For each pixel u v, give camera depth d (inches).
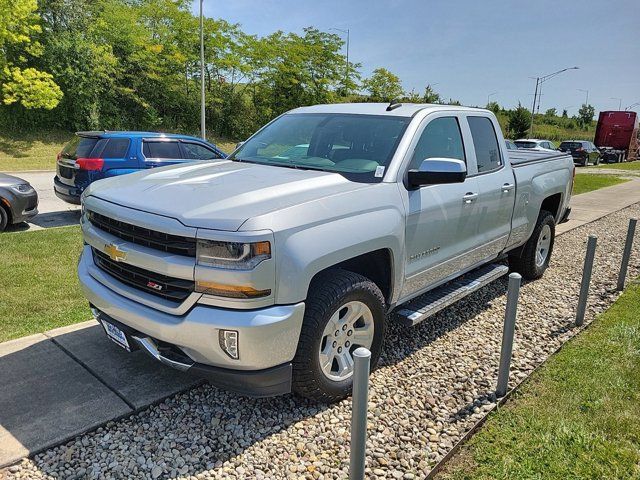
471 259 187.0
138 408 128.3
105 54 1103.6
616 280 258.2
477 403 138.8
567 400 139.0
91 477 106.0
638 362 162.1
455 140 177.6
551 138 2571.4
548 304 219.9
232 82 1456.7
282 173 146.3
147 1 1341.0
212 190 127.8
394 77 1670.8
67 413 124.6
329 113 178.1
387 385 147.2
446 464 114.0
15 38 877.2
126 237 124.4
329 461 114.3
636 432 124.8
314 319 120.8
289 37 1510.8
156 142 383.2
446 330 188.9
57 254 262.1
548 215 249.3
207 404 133.4
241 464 112.0
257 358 111.7
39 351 154.6
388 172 144.9
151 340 122.5
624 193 651.5
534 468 112.0
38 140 1013.2
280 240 111.3
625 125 1514.5
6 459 108.1
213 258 108.5
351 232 126.1
